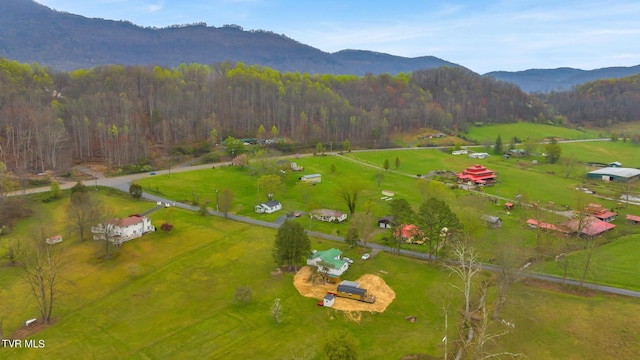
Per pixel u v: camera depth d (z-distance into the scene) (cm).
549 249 10338
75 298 8094
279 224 12212
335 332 5784
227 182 16625
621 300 7962
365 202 13225
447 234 10200
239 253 10044
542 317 7438
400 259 9794
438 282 8750
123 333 7094
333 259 9181
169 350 6644
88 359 6431
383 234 11644
